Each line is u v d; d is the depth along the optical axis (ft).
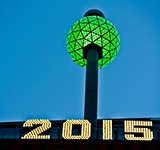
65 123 93.15
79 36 151.64
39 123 95.20
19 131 136.56
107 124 93.56
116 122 135.95
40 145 86.89
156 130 124.57
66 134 90.94
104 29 151.23
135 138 89.81
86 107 121.90
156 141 84.17
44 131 93.30
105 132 92.07
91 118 118.32
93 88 127.65
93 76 132.98
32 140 87.76
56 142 86.89
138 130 91.35
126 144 84.53
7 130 137.69
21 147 87.10
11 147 87.15
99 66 162.30
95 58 142.61
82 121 93.25
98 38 150.10
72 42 154.81
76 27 153.79
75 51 155.43
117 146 84.48
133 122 92.94
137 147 83.97
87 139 87.15
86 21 152.25
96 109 121.90
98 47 150.41
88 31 150.41
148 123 92.32
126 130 91.66
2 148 87.35
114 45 155.43
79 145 85.81
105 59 157.89
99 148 84.74
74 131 118.21
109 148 84.58
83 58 156.46
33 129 93.91
